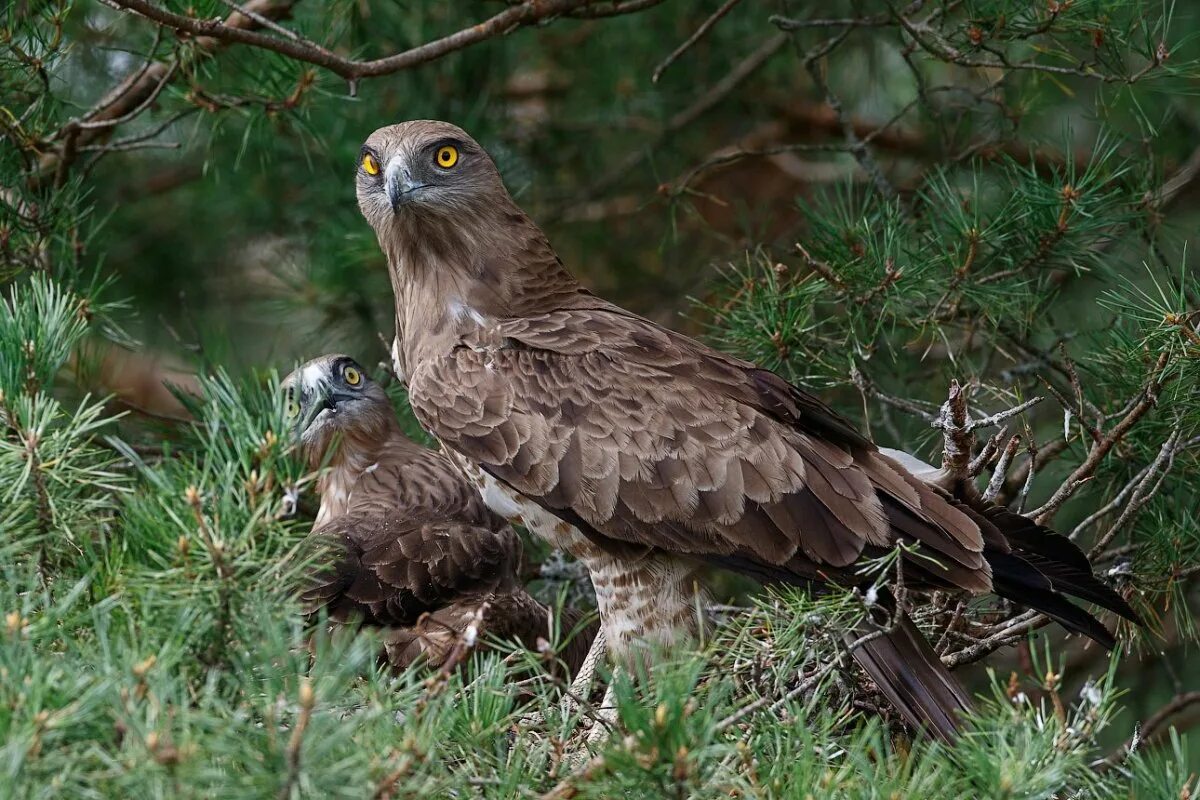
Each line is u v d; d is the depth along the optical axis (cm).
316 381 1287
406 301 1164
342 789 629
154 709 627
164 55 1253
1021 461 1364
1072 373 1098
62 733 630
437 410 1085
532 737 878
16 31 1195
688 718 669
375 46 1477
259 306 1681
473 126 1519
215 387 812
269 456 769
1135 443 1130
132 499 779
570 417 1050
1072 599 1181
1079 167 1421
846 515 998
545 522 1072
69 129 1242
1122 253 1313
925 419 1163
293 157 1535
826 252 1223
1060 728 716
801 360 1218
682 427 1030
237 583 725
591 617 835
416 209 1114
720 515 1014
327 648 724
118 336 1282
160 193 1681
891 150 1670
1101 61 1188
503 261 1136
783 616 889
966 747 745
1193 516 1155
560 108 1681
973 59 1288
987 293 1170
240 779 616
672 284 1681
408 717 709
